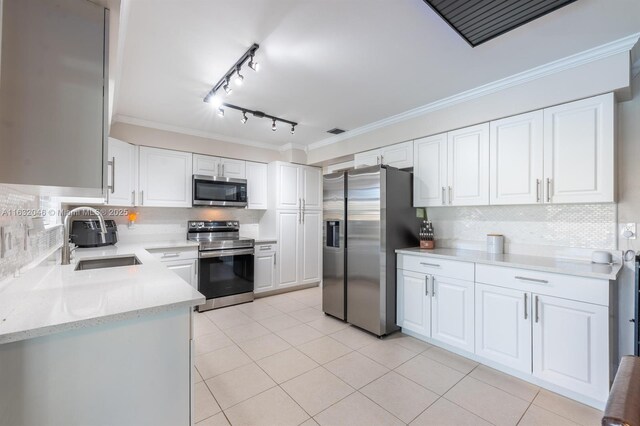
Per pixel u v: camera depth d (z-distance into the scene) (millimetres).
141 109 3066
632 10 1576
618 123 2117
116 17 1248
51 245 2223
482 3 1484
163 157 3562
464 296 2406
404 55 2051
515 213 2664
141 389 1100
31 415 927
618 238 2129
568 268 1897
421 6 1572
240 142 4242
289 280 4414
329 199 3391
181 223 3977
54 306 1070
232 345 2611
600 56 1957
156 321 1129
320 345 2629
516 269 2104
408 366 2268
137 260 2344
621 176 2111
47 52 1097
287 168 4414
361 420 1673
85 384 1002
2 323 909
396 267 2967
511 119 2416
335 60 2119
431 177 2973
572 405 1805
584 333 1805
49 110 1095
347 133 3891
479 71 2271
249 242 3953
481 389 1971
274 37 1848
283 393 1922
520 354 2074
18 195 1428
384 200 2869
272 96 2748
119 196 3137
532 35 1812
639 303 1804
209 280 3600
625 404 549
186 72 2281
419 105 2965
